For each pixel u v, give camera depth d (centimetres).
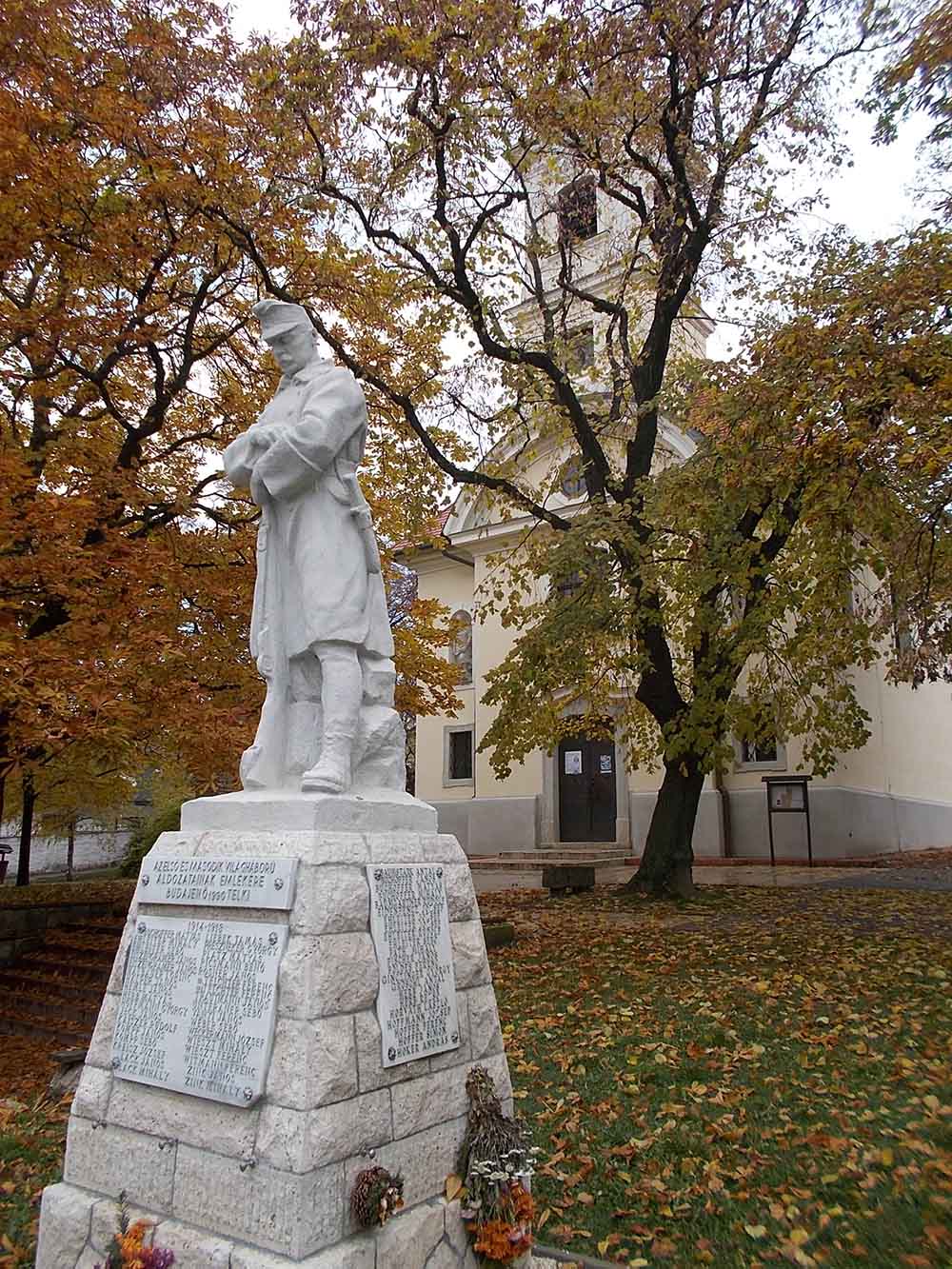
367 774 420
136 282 1166
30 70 1006
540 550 1722
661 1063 642
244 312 1288
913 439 907
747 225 1487
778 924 1188
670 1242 404
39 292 1246
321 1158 307
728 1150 493
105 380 1210
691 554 1327
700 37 1294
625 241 1966
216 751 959
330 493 433
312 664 430
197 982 354
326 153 1338
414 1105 350
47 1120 635
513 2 1190
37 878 3234
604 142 1480
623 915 1355
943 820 2706
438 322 1496
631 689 1998
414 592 3108
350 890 350
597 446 1572
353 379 449
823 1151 485
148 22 1113
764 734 1400
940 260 954
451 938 393
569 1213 437
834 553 1079
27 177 970
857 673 2347
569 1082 617
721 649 1383
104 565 990
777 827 2250
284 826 367
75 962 1224
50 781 1683
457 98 1252
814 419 935
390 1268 317
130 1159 350
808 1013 747
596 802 2597
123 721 905
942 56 916
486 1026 398
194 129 1077
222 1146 323
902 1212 414
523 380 1595
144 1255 314
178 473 1424
